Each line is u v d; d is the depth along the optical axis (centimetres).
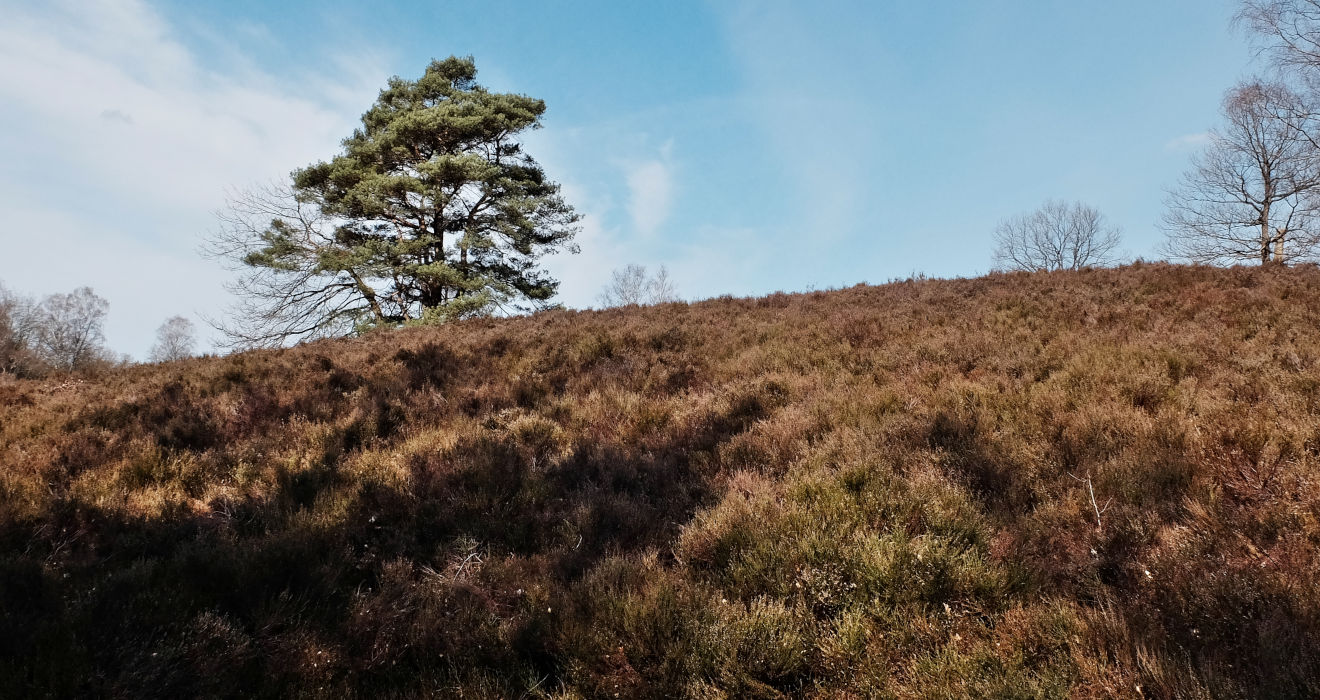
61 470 516
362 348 1069
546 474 490
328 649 285
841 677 260
